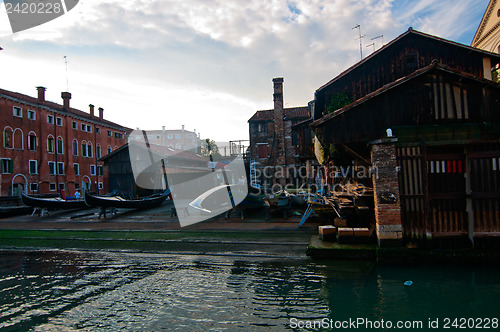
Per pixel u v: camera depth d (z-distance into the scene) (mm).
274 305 5617
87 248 10133
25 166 29234
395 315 5117
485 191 7477
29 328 5012
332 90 14469
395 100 7930
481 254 7250
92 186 38594
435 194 7707
